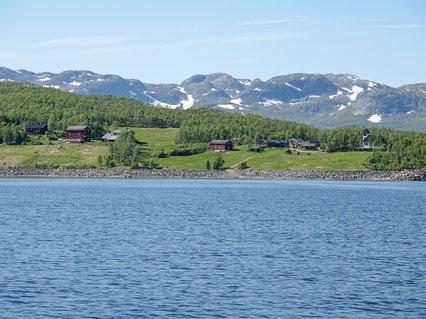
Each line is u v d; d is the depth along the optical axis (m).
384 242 132.12
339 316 77.12
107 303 81.06
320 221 172.38
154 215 185.50
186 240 131.38
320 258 111.69
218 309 79.25
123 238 133.62
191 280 93.25
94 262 105.69
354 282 93.12
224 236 138.12
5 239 130.12
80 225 157.25
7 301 81.31
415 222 172.25
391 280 94.44
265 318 76.25
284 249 121.19
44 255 111.56
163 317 76.00
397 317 76.94
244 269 101.25
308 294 86.44
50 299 82.50
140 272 98.25
